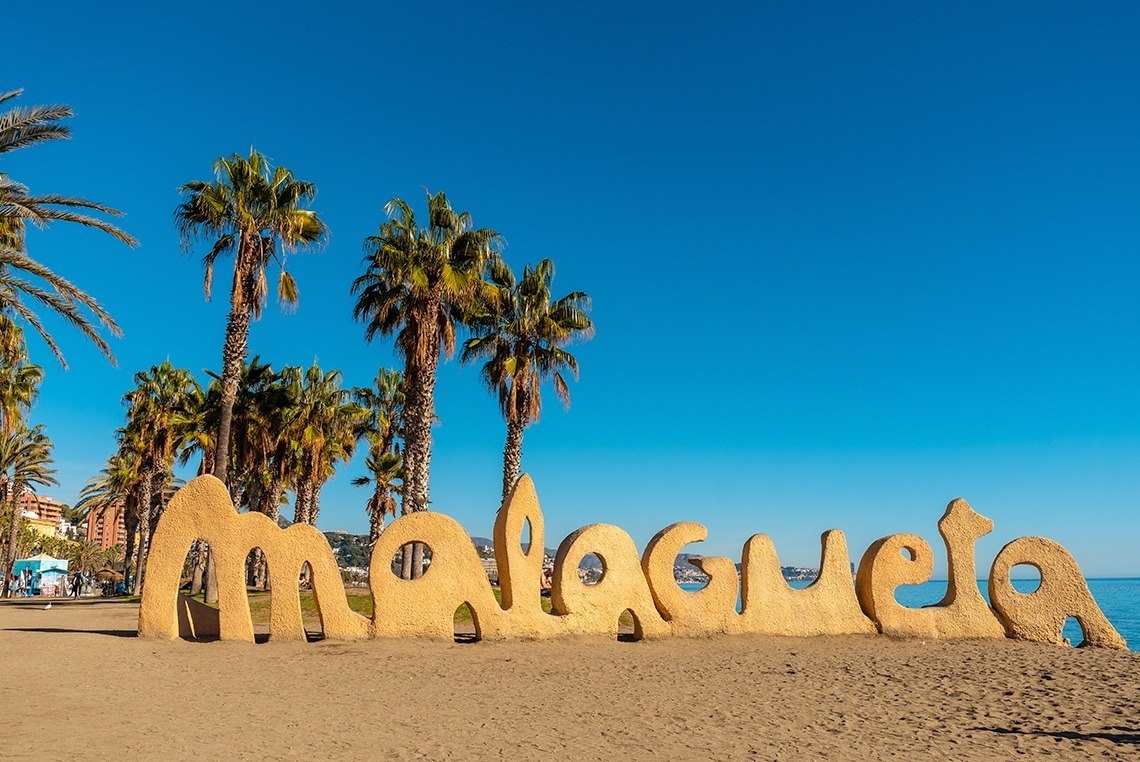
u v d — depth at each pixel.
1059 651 16.25
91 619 23.34
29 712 8.72
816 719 9.55
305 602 26.06
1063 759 7.79
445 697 10.72
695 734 8.65
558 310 29.44
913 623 17.78
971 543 18.61
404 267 25.19
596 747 7.95
